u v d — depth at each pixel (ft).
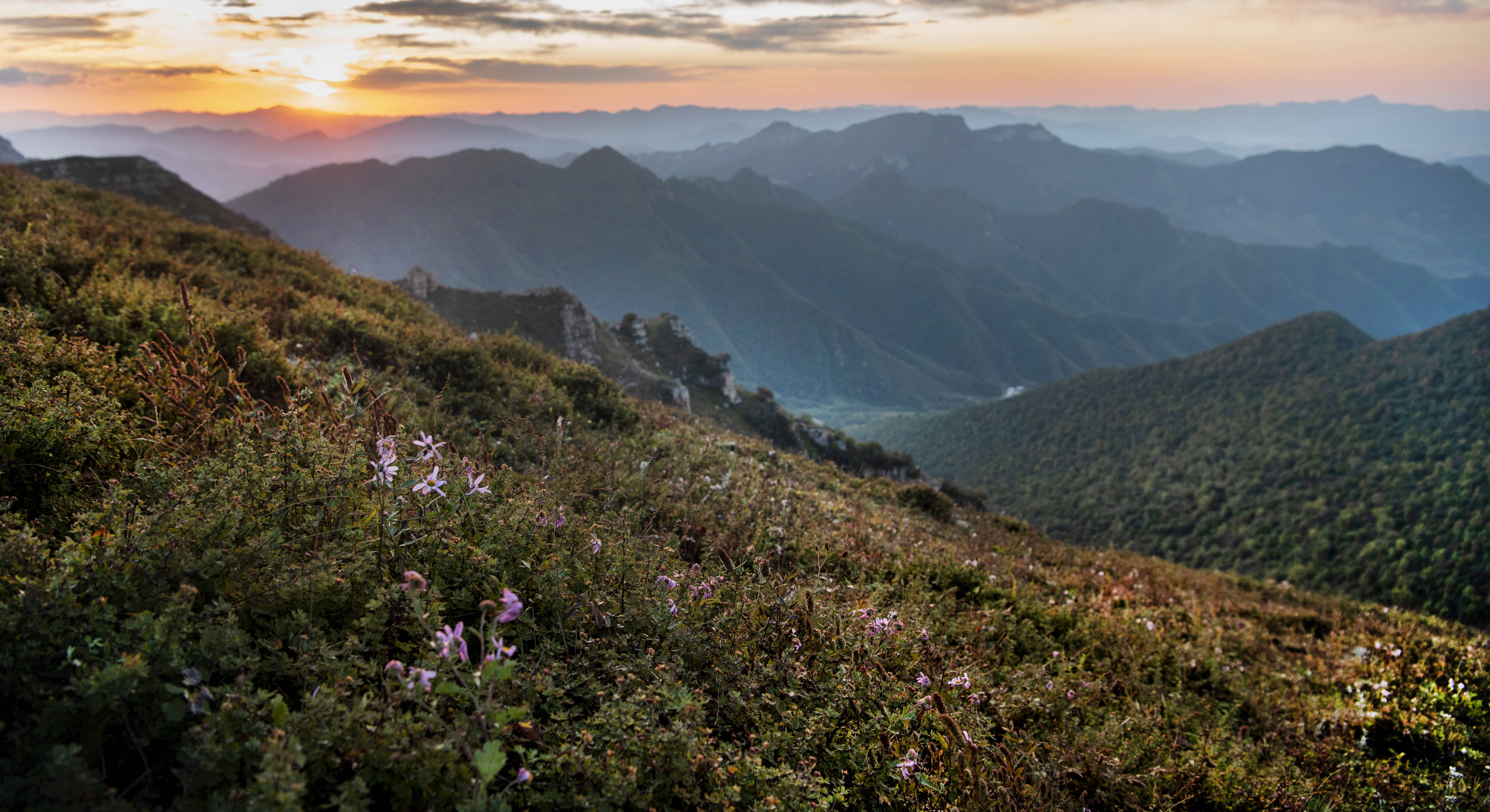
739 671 10.13
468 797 6.40
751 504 21.98
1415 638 28.71
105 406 11.72
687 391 232.12
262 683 7.13
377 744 6.43
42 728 5.49
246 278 39.24
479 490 11.05
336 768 6.37
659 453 27.25
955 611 20.58
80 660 6.11
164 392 13.58
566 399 31.68
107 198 53.31
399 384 23.75
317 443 10.87
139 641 6.32
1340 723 20.10
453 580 9.55
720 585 12.51
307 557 8.61
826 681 11.05
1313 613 37.37
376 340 31.73
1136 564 46.19
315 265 51.03
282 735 5.96
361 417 13.71
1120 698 18.70
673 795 7.66
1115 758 13.91
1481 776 18.30
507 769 7.40
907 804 9.75
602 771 7.11
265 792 5.38
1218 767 15.89
